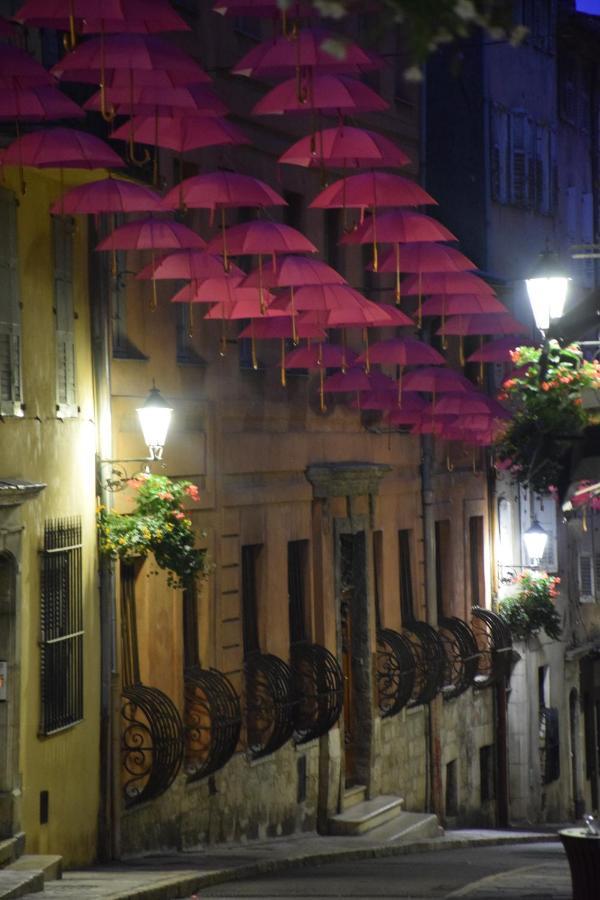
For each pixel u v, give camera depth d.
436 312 33.25
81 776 24.53
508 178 51.16
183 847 28.41
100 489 25.50
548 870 24.86
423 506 41.56
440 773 41.66
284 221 34.91
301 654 33.25
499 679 45.88
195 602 29.88
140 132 21.80
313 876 25.55
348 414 37.31
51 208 22.72
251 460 32.12
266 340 33.34
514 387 28.91
